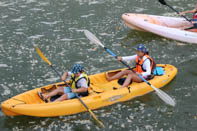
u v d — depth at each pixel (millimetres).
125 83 14164
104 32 21609
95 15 24359
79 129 12289
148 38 20844
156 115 13148
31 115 12344
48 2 27016
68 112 12820
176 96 14461
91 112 12312
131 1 27281
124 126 12484
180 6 26234
